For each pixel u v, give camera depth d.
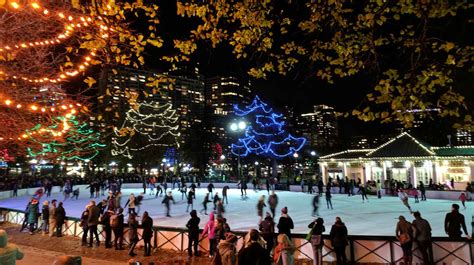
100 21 6.62
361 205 28.58
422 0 5.64
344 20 6.66
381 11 6.04
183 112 124.81
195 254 13.74
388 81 5.56
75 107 8.80
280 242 9.84
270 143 65.25
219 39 7.80
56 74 8.37
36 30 7.75
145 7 6.72
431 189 35.94
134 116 59.38
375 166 46.19
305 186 44.03
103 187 42.53
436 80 5.39
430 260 11.39
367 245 12.08
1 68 8.33
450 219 11.98
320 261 11.69
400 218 11.66
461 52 5.36
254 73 7.86
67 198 37.16
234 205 29.78
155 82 7.75
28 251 14.55
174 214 24.72
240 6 7.58
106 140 54.81
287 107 73.56
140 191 47.31
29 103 8.65
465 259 11.27
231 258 8.22
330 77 6.90
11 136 10.57
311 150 76.94
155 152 67.19
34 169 70.56
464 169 39.34
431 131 47.41
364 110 5.74
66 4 6.71
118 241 16.42
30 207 19.33
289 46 7.65
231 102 184.62
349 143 73.69
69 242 16.66
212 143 79.75
